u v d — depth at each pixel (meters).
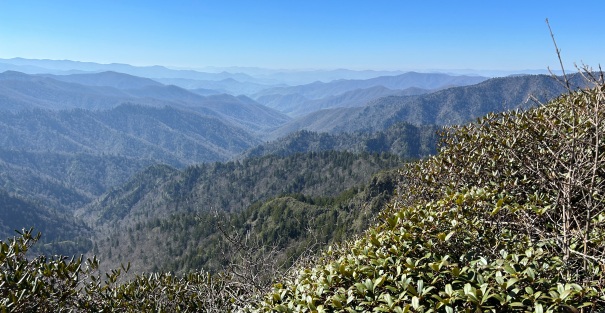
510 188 5.00
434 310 2.85
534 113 6.25
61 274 5.34
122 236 168.00
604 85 3.10
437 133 7.46
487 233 3.95
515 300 2.76
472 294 2.79
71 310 5.49
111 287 6.54
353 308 3.36
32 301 4.96
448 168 6.18
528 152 5.11
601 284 2.73
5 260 4.98
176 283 7.56
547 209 3.93
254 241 6.21
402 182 7.41
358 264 3.77
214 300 6.49
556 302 2.60
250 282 5.79
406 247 3.79
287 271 5.52
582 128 4.40
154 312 6.65
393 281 3.39
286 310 3.79
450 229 3.99
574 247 3.22
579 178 3.34
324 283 3.67
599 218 3.48
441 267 3.37
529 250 3.18
